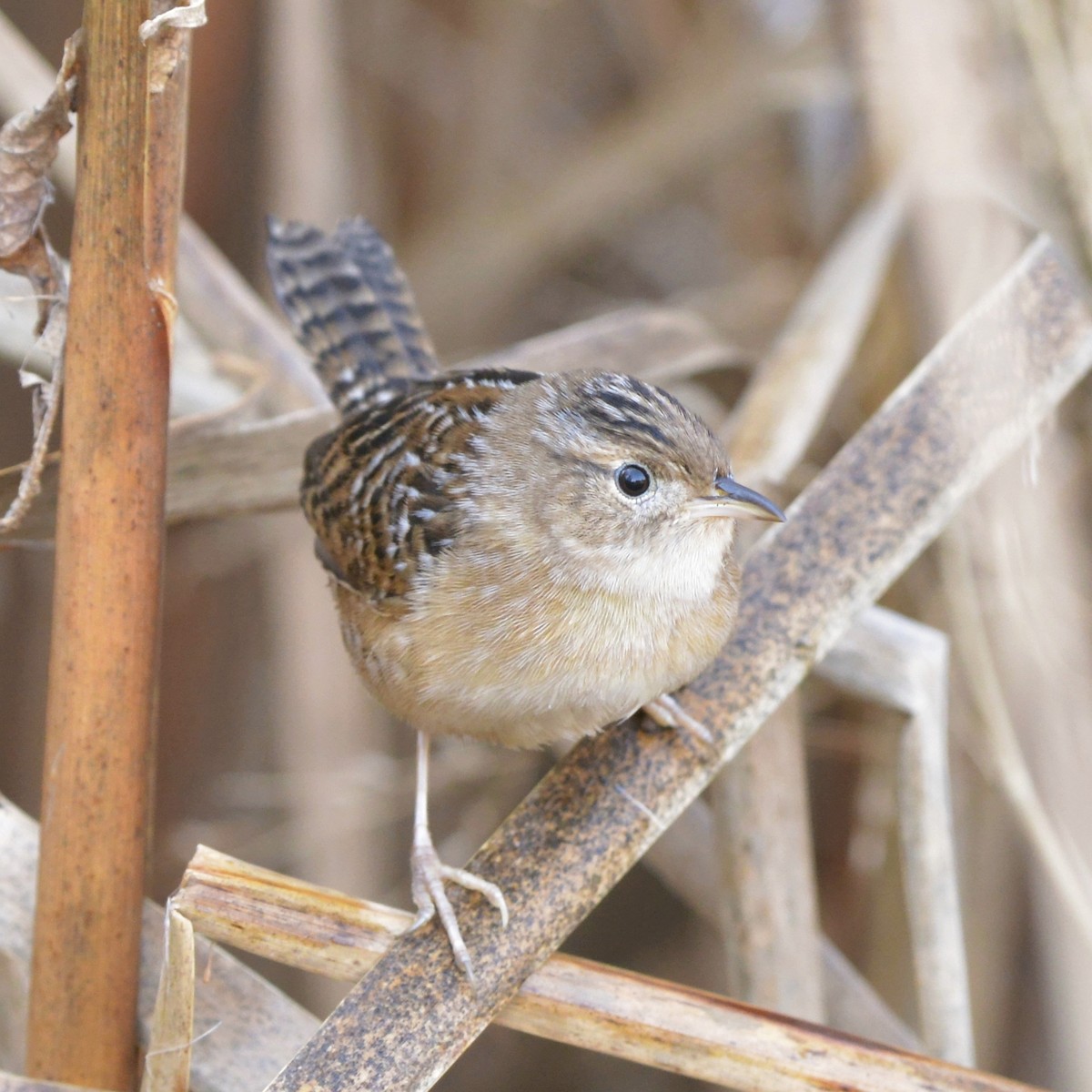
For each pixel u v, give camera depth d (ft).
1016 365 19.66
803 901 21.01
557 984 15.51
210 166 30.91
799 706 21.71
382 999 15.02
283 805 28.84
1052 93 17.15
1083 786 17.97
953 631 25.59
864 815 27.99
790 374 25.46
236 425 23.06
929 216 20.20
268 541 29.04
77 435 15.21
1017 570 19.07
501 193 33.81
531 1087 32.63
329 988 29.30
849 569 18.93
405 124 34.60
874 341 29.53
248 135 31.58
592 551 17.74
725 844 21.02
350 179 31.96
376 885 29.68
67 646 15.61
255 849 29.27
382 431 20.22
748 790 20.80
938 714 20.94
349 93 32.99
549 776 17.40
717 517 18.01
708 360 29.01
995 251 20.29
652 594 17.66
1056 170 18.38
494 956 15.38
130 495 15.38
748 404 25.11
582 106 36.50
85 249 14.75
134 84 14.11
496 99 34.45
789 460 23.88
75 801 15.84
